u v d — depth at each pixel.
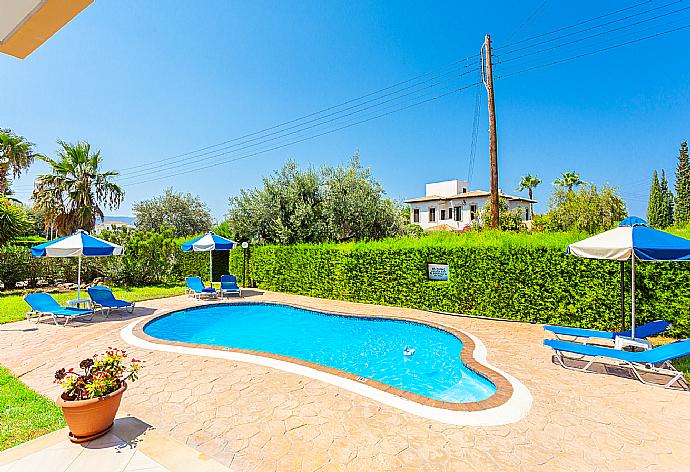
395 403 5.89
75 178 25.94
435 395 7.44
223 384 6.68
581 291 10.66
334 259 16.69
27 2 1.88
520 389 6.39
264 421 5.29
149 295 17.58
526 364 7.76
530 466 4.25
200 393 6.27
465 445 4.68
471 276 12.74
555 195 25.12
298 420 5.32
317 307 14.78
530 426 5.14
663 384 6.60
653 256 6.95
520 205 42.50
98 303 12.72
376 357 9.95
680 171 55.22
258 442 4.73
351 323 13.30
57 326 11.34
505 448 4.61
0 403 5.74
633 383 6.65
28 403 5.77
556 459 4.38
